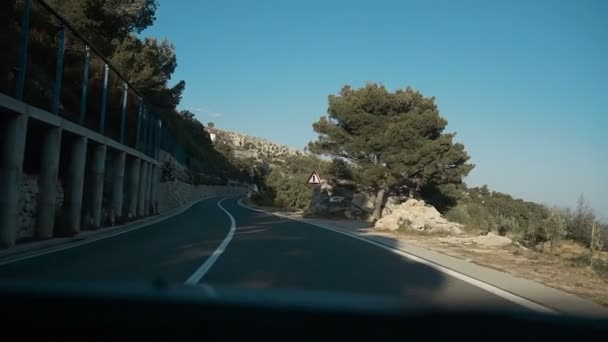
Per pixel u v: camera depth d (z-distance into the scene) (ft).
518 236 91.20
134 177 103.76
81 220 76.38
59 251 49.14
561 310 29.53
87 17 124.88
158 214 130.52
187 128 300.81
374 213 124.98
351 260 48.44
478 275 43.24
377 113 127.13
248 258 46.73
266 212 160.15
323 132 131.64
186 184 210.79
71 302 17.20
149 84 159.22
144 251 50.29
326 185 137.59
